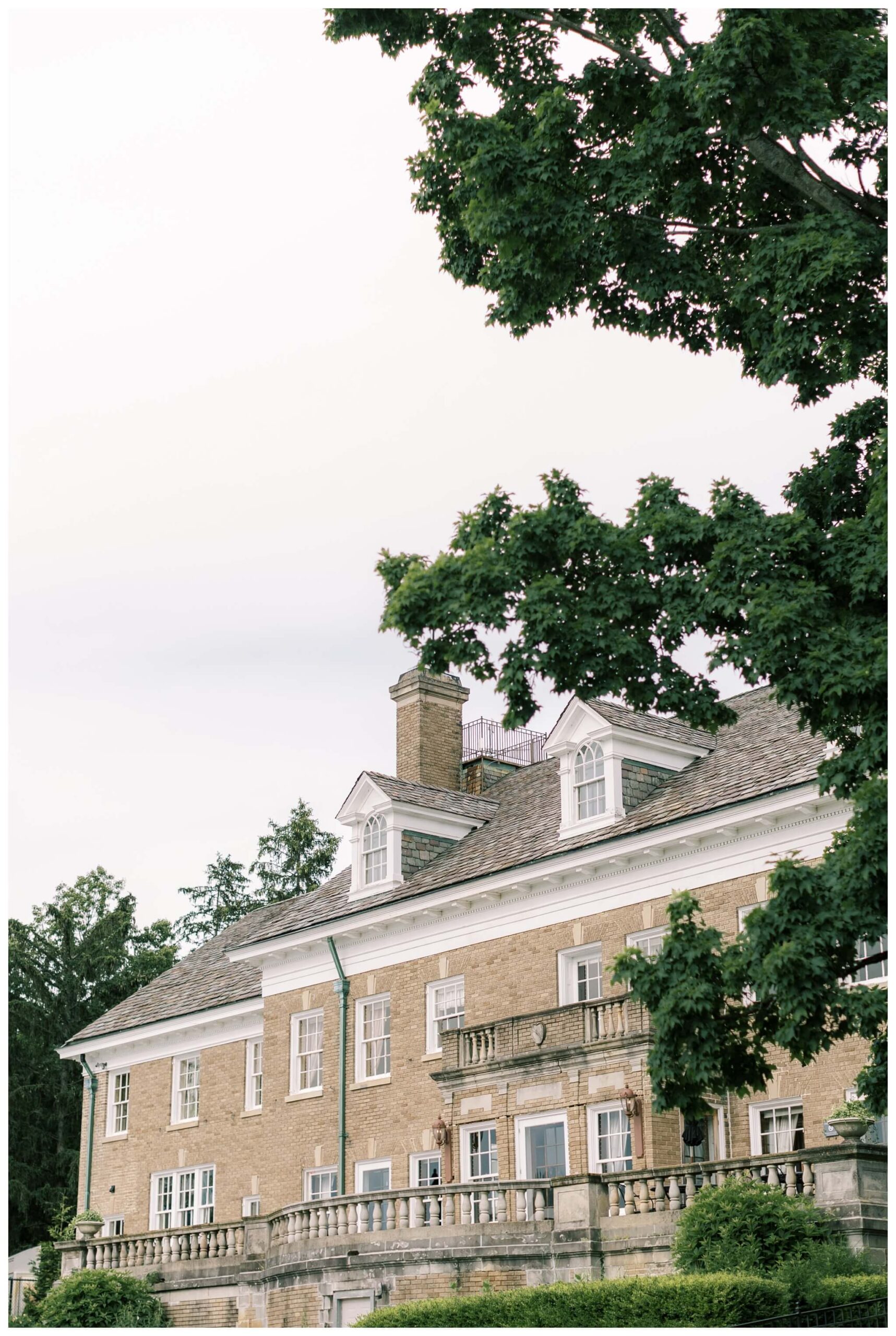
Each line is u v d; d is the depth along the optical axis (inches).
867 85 570.9
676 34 623.2
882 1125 888.9
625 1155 987.3
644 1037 980.6
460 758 1510.8
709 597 531.2
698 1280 670.5
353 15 658.8
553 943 1123.9
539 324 637.3
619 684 558.3
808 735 1058.7
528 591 539.5
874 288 562.9
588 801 1161.4
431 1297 917.2
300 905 1513.3
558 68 659.4
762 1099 947.3
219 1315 1138.7
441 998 1216.2
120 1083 1632.6
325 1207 1027.3
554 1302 726.5
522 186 605.3
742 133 573.3
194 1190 1471.5
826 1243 721.0
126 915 2516.0
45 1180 2241.6
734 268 641.0
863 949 900.6
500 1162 1069.1
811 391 588.7
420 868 1334.9
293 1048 1347.2
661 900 1051.9
